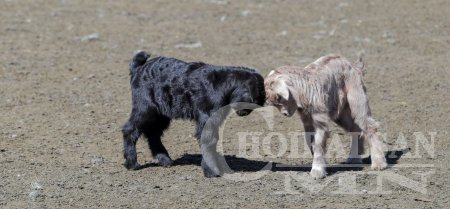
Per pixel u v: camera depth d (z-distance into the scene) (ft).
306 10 84.58
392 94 55.77
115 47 70.69
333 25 77.41
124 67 64.28
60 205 36.68
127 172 41.50
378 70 61.98
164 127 42.68
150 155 44.47
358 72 40.75
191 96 39.06
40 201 37.24
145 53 41.68
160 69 40.14
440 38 71.87
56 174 41.11
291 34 74.49
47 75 61.67
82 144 46.29
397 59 65.41
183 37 73.87
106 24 79.77
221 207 36.04
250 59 65.36
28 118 51.08
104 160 43.50
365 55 66.74
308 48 69.21
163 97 39.88
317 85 38.52
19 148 45.34
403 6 84.23
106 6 88.63
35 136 47.57
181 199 37.17
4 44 71.31
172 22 80.43
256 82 37.70
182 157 44.14
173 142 46.75
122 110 53.11
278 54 67.15
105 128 49.34
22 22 80.23
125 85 59.26
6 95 56.13
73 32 76.43
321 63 39.68
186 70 39.42
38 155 44.21
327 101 39.11
